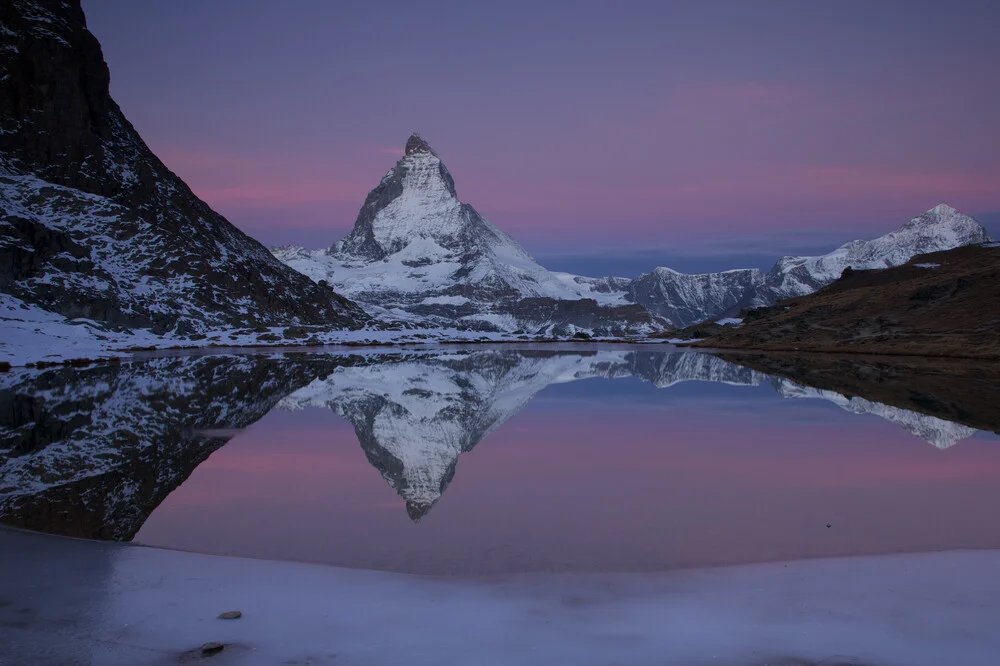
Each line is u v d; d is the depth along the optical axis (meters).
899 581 8.42
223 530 10.92
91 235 94.19
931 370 46.69
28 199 93.38
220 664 6.29
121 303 86.69
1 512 12.09
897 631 7.04
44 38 103.06
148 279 94.88
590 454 17.81
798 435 20.78
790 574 8.70
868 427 22.27
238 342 88.81
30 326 68.69
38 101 101.75
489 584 8.38
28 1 106.44
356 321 134.75
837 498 12.95
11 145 98.94
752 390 34.91
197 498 13.10
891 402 29.09
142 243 98.94
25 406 26.81
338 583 8.43
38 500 13.00
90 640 6.77
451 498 12.98
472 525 11.09
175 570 8.91
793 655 6.52
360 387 36.12
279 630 7.04
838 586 8.27
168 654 6.49
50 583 8.37
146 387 34.62
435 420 24.27
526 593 8.08
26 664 6.23
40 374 41.84
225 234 128.25
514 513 11.84
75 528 11.09
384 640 6.82
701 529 10.81
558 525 11.09
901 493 13.36
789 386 36.88
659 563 9.18
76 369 46.09
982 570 8.80
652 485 14.09
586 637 6.90
